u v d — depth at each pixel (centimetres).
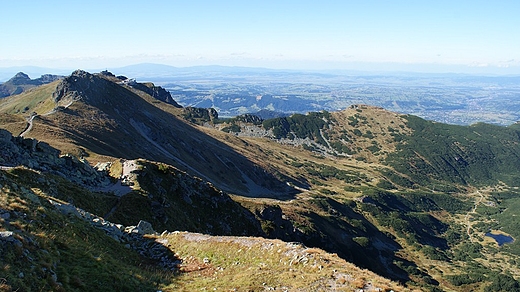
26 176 4059
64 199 4303
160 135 19500
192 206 7531
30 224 2350
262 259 3081
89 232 3052
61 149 9638
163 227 5784
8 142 4988
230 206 8819
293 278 2598
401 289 2369
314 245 14112
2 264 1784
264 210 11588
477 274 19238
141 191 6125
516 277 19700
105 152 12000
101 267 2386
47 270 2000
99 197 5272
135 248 3591
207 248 3541
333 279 2516
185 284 2734
